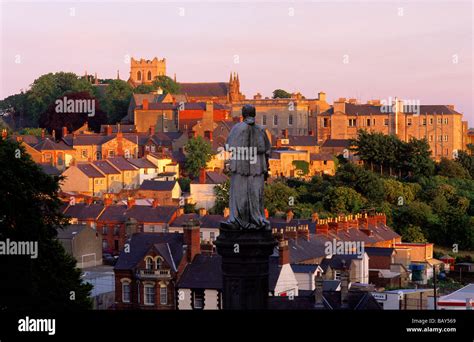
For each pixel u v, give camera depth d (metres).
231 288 47.16
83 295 99.81
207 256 124.25
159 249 124.00
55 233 100.88
